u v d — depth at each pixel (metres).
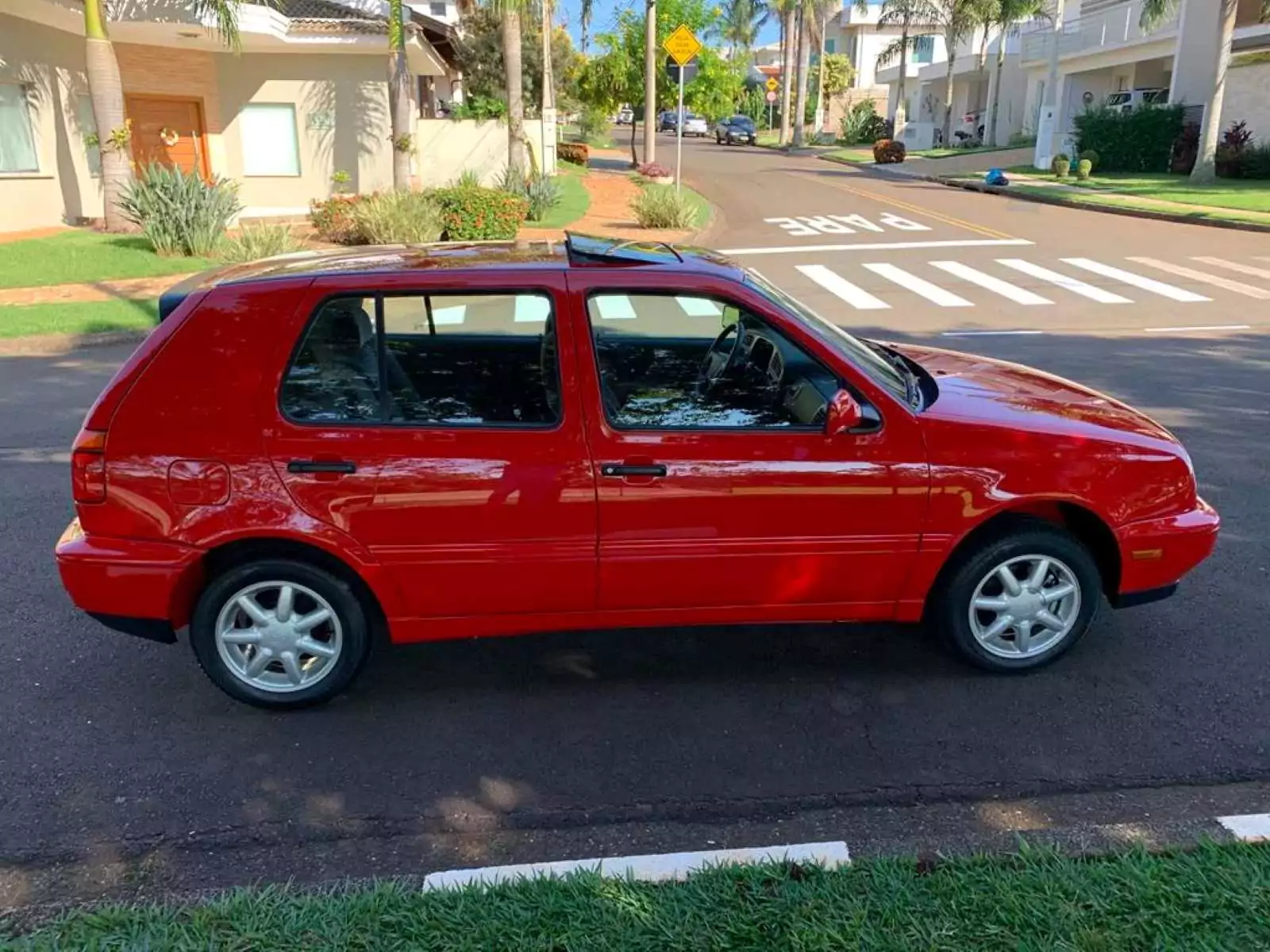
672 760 3.87
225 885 3.21
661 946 2.75
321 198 25.39
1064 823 3.43
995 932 2.76
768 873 3.04
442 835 3.44
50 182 20.48
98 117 18.78
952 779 3.71
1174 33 34.47
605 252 4.26
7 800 3.65
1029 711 4.17
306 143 25.05
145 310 13.62
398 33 21.41
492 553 3.99
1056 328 13.01
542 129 28.42
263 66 24.36
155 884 3.22
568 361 3.94
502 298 3.96
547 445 3.94
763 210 26.66
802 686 4.39
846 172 39.28
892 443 4.05
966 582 4.29
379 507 3.92
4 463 7.64
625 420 4.01
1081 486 4.17
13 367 11.22
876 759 3.85
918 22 62.81
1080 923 2.79
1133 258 18.36
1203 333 12.42
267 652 4.14
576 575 4.05
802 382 4.25
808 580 4.16
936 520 4.12
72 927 2.90
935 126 53.94
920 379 4.61
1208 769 3.75
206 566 4.06
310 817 3.55
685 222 22.22
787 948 2.73
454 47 33.28
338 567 4.07
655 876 3.11
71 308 13.68
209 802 3.64
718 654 4.68
